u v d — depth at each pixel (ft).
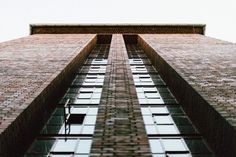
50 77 40.55
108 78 37.37
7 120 25.59
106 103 28.35
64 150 29.09
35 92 33.58
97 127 23.41
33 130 31.01
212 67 45.32
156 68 63.26
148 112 39.06
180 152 28.53
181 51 62.34
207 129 29.60
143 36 96.53
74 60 56.54
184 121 35.86
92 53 86.63
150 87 50.57
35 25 113.19
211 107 28.22
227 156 24.52
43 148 29.96
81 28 114.01
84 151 28.76
